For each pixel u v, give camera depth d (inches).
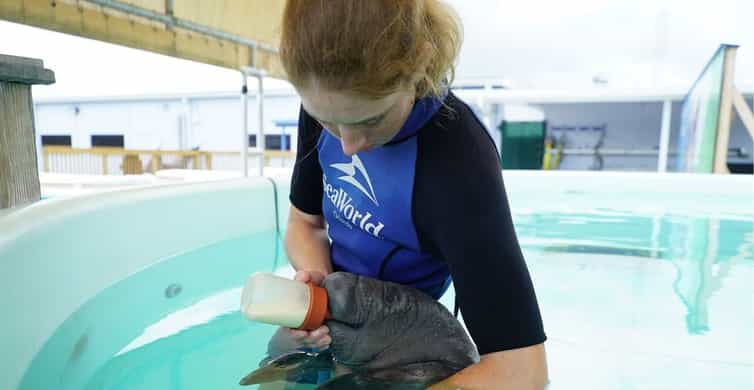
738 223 109.8
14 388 29.8
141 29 82.5
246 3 105.1
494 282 31.2
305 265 42.6
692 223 109.9
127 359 42.8
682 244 91.7
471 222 31.6
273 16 115.1
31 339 33.5
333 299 35.3
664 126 286.0
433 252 38.1
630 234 99.8
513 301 31.2
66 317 40.1
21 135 43.9
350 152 29.3
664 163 287.7
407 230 36.6
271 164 266.5
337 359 37.6
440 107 33.5
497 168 33.7
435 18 27.0
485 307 31.3
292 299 33.4
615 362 45.7
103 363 41.9
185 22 90.3
